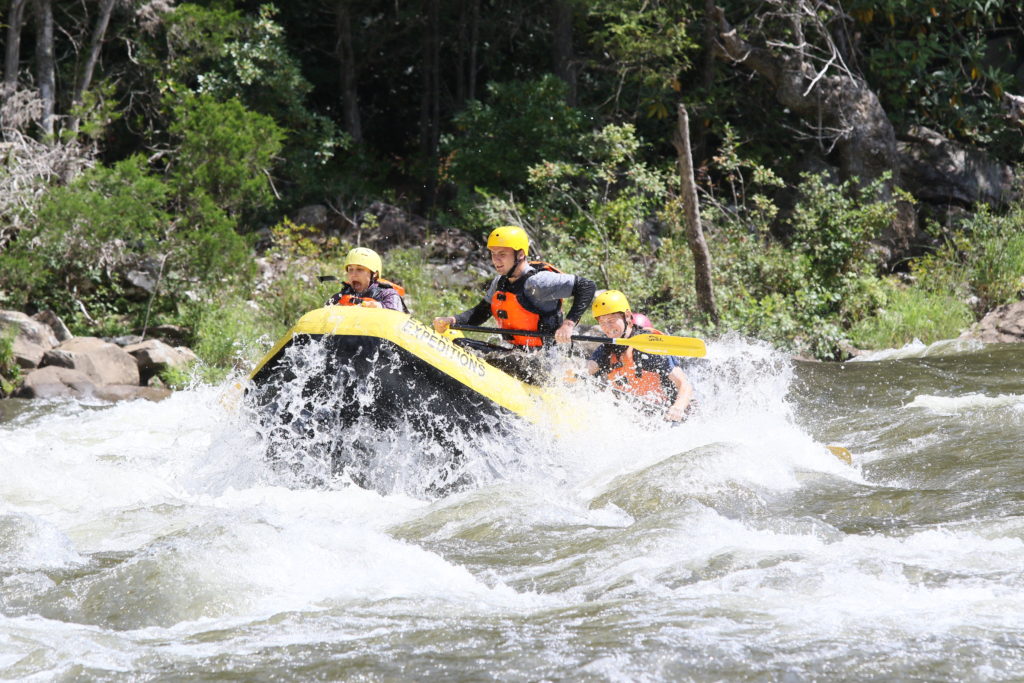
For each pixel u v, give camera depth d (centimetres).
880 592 1105
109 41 5756
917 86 6400
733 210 5288
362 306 1962
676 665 911
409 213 5903
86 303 4359
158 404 3105
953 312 4784
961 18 6488
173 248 4312
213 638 1012
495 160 5700
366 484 1895
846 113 5962
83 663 941
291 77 5947
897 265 5759
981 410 2391
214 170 4716
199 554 1222
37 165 4475
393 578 1215
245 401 1966
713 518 1448
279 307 4341
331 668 921
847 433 2358
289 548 1280
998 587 1111
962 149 6303
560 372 2138
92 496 1758
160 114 5656
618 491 1678
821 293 4831
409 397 1898
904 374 3416
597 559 1292
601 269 4662
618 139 5266
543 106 5697
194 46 5653
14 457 1922
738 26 6056
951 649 938
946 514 1493
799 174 5603
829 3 6209
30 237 4197
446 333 2180
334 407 1897
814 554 1246
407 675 904
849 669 897
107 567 1254
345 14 6675
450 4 7138
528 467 1966
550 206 5381
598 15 5978
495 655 946
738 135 5809
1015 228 5428
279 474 1916
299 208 6031
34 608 1112
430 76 7219
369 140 7600
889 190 5947
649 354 2258
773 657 925
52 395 3303
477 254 5394
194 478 1958
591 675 894
